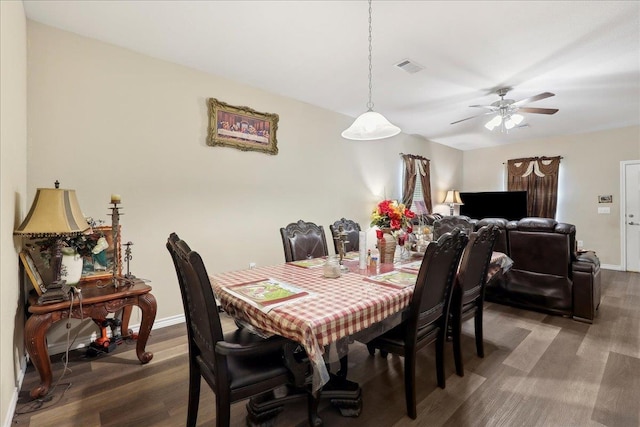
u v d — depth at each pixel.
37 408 1.73
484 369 2.17
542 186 6.20
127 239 2.71
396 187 5.62
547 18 2.25
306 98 3.97
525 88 3.59
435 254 1.60
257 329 1.51
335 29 2.42
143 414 1.69
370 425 1.61
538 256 3.23
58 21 2.31
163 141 2.90
